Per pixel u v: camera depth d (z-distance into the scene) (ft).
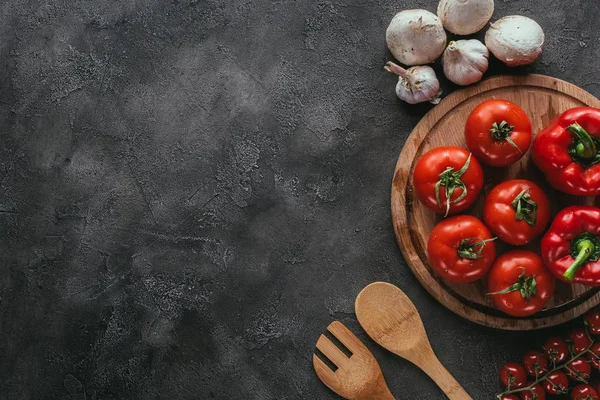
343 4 3.44
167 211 3.49
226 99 3.48
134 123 3.50
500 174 3.33
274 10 3.46
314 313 3.44
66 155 3.52
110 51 3.51
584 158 3.06
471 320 3.34
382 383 3.38
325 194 3.45
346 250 3.44
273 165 3.46
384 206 3.43
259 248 3.46
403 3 3.43
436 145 3.34
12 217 3.54
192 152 3.48
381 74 3.43
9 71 3.54
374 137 3.43
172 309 3.48
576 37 3.39
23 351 3.53
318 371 3.40
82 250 3.51
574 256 3.07
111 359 3.50
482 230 3.13
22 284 3.54
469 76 3.30
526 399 3.28
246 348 3.46
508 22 3.26
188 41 3.49
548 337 3.39
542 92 3.34
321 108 3.45
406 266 3.42
